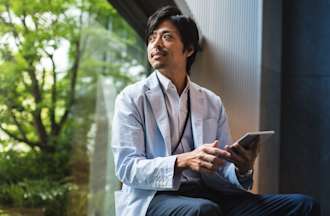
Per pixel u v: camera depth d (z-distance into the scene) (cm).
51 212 539
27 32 551
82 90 591
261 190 281
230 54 292
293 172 310
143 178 157
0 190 521
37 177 553
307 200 167
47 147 572
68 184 557
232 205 174
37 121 575
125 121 168
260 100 285
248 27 292
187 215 149
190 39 179
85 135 575
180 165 154
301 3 318
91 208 549
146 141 170
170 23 177
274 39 305
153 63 177
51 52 568
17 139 562
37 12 548
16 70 556
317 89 312
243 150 161
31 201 531
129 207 164
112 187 539
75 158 571
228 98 289
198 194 174
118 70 568
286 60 317
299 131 312
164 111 173
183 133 176
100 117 575
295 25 318
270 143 294
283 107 314
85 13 582
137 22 279
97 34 583
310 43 315
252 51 289
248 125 285
